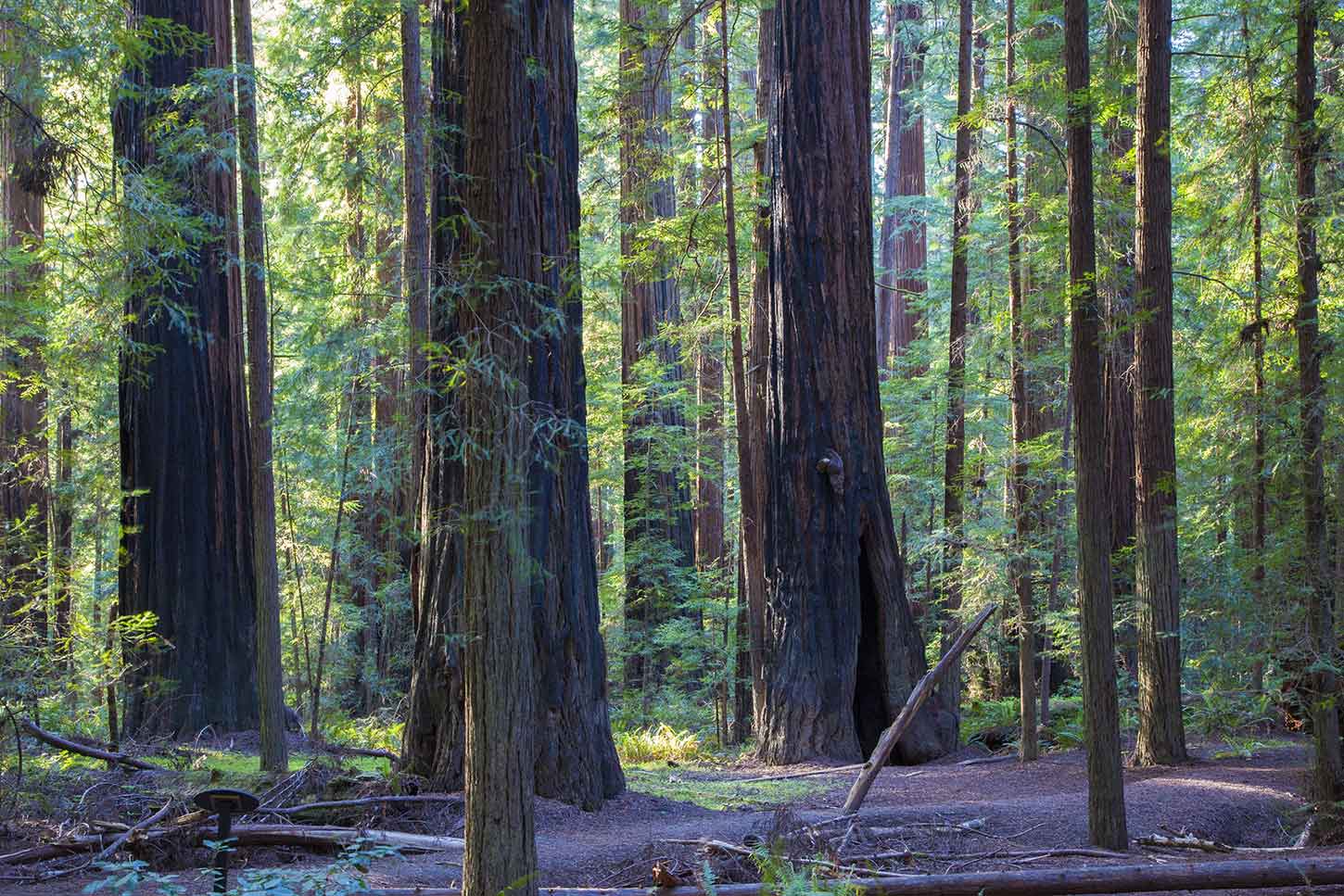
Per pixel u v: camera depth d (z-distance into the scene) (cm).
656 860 743
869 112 1543
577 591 984
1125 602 1437
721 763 1491
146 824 798
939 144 2912
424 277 1012
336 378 1188
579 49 3003
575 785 951
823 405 1483
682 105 1620
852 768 1342
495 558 540
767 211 1644
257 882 518
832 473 1460
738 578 1853
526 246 562
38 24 809
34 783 910
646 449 2208
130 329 1428
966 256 1686
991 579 1307
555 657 960
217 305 1497
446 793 913
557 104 989
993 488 1905
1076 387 772
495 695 534
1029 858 783
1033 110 1397
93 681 1097
